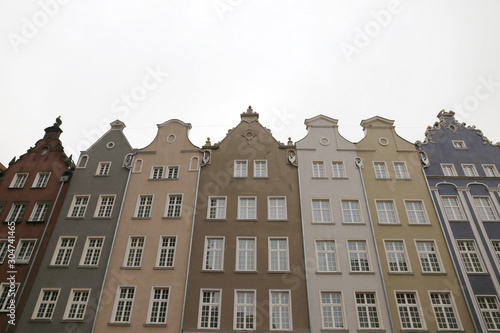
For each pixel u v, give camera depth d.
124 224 25.44
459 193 26.17
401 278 22.62
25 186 27.89
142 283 22.97
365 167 27.47
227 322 21.33
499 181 26.77
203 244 24.19
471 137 29.25
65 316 22.14
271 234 24.45
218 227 24.88
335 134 29.20
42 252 24.53
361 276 22.72
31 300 22.72
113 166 28.48
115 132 30.55
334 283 22.47
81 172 28.30
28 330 21.67
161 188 27.00
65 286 23.16
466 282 22.34
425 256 23.66
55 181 28.00
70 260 24.14
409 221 25.00
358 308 21.80
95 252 24.67
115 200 26.69
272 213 25.66
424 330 20.80
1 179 28.45
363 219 25.03
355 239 24.16
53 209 26.34
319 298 21.92
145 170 28.05
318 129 29.52
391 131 29.36
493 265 22.97
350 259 23.56
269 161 27.91
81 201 27.03
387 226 24.72
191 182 27.12
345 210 25.64
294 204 25.75
